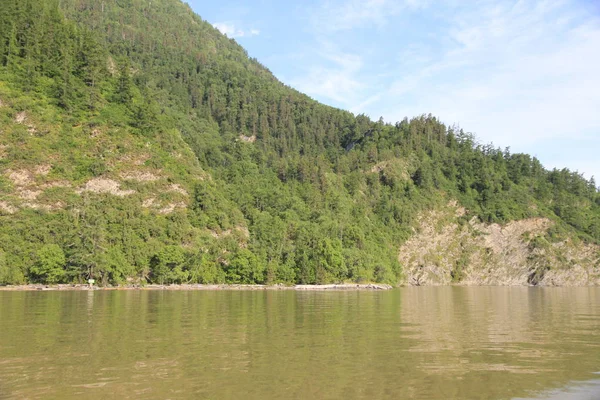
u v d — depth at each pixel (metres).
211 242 126.12
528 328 43.62
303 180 190.12
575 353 31.06
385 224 187.12
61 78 140.50
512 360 28.73
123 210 120.50
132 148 134.38
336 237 153.38
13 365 26.33
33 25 152.00
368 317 50.91
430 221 197.75
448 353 30.62
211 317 48.34
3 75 132.00
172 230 121.94
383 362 27.80
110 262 105.81
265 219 148.88
